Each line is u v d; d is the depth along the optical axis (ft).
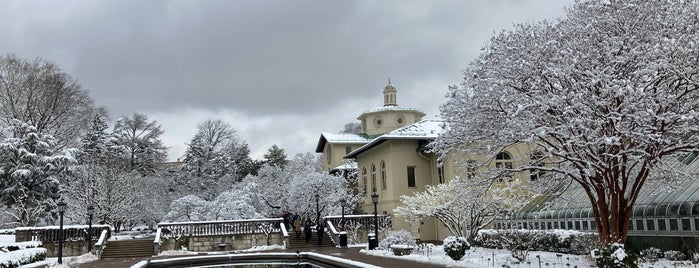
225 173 211.82
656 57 46.14
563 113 46.96
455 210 91.04
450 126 61.05
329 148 186.09
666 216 59.82
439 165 63.67
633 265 44.11
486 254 71.56
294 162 179.01
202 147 211.82
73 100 156.04
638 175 52.70
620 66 49.90
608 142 43.65
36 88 146.82
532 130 47.98
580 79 49.73
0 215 133.28
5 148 135.33
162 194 191.21
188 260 85.61
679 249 57.72
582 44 50.88
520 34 56.59
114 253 99.66
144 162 212.84
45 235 102.32
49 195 141.08
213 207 136.36
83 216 139.54
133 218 166.20
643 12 49.78
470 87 59.16
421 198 97.14
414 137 121.39
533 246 75.51
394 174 122.83
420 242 112.88
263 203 156.35
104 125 205.57
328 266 76.23
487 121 56.95
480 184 61.00
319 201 141.49
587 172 47.85
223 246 110.83
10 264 64.54
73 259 89.97
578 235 66.74
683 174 53.06
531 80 52.60
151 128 218.79
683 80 47.37
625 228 53.47
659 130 47.21
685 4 49.96
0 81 144.46
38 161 138.21
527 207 92.94
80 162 171.53
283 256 90.22
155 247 100.94
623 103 44.80
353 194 156.25
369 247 93.71
